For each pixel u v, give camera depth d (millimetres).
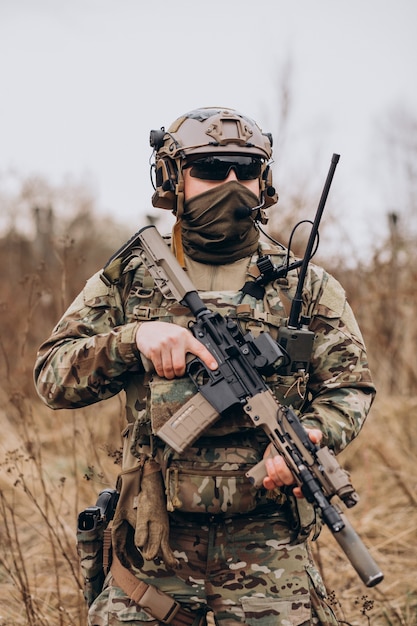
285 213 6324
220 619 2482
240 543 2488
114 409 5984
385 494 5301
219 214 2568
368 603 3326
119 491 2619
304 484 2277
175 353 2432
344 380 2557
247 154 2600
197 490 2430
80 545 2691
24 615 3824
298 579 2482
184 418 2416
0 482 5172
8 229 8461
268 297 2586
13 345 6473
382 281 6262
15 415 5773
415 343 6488
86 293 2674
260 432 2492
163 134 2693
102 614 2596
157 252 2596
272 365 2453
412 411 6035
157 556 2473
